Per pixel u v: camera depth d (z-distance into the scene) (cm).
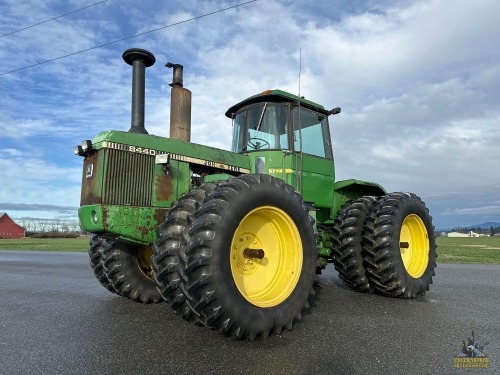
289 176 492
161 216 390
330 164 564
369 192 623
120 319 385
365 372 247
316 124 558
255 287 353
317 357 274
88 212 361
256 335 310
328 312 414
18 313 417
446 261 1258
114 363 263
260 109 510
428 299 494
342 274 519
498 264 1116
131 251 458
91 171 369
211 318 295
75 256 1352
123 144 375
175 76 514
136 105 430
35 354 282
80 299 497
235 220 315
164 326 357
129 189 374
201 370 249
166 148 407
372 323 368
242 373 244
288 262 366
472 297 512
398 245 482
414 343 306
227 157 466
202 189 358
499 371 251
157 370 250
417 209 526
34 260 1165
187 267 297
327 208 562
